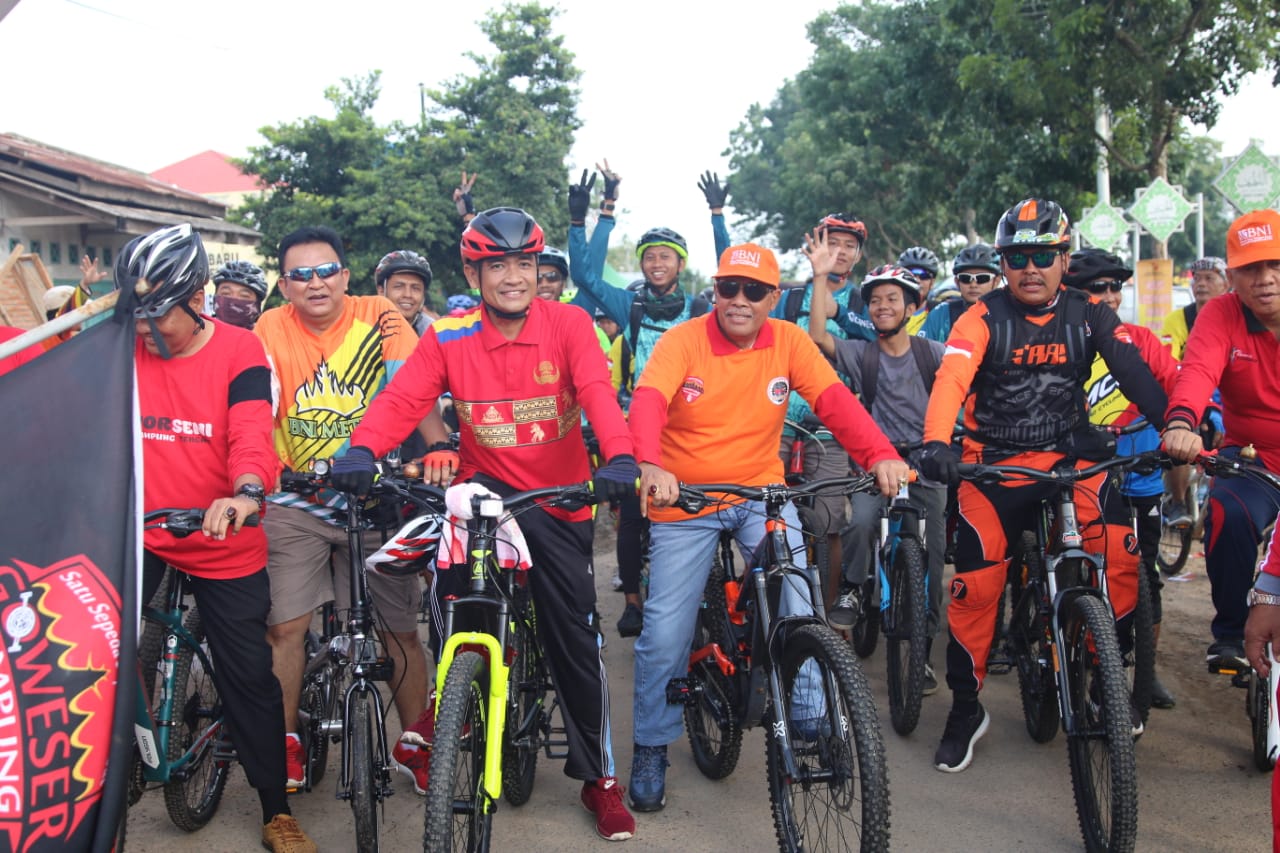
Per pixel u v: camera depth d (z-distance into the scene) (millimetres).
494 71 26109
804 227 34688
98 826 2588
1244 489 4039
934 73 20156
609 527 9898
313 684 3959
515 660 3605
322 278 3992
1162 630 6215
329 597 4016
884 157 28781
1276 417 4070
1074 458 4156
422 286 6246
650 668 3959
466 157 25266
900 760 4543
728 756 4172
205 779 3973
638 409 3756
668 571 3924
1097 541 4199
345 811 4105
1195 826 3854
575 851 3770
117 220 17203
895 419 5438
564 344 3607
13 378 2732
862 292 5492
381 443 3473
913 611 4707
